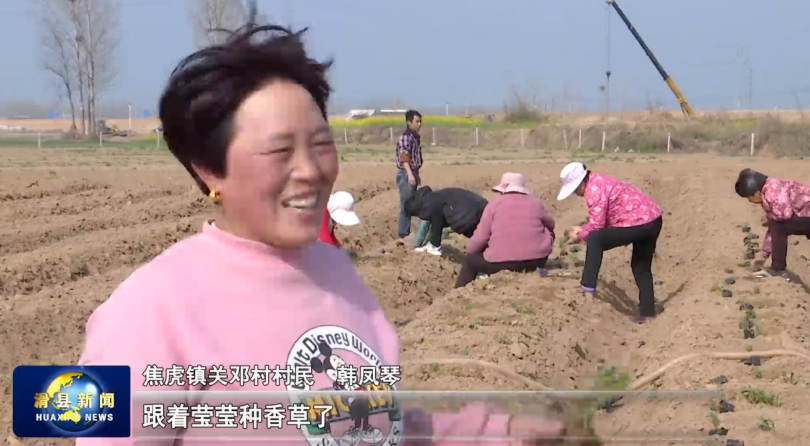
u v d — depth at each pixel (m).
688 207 17.34
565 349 7.96
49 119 110.44
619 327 9.39
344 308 2.28
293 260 2.19
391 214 16.05
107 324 2.00
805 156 37.22
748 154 39.97
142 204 17.36
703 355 7.41
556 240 14.12
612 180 9.37
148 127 89.56
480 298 9.35
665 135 44.59
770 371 7.19
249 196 2.06
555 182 21.28
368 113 80.75
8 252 12.84
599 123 51.00
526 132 50.72
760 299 9.29
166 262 2.09
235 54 2.05
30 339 8.74
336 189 19.88
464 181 22.33
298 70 2.14
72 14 61.34
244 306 2.08
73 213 16.47
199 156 2.11
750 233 14.17
